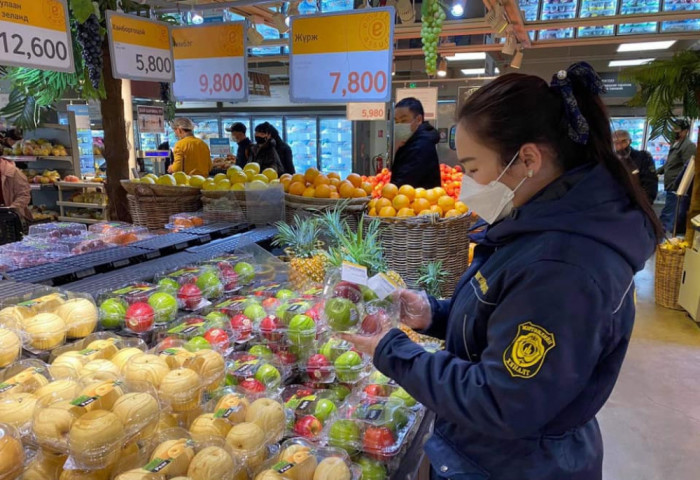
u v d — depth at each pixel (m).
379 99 2.54
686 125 6.07
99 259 1.78
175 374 1.05
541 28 4.73
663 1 4.36
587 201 0.84
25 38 1.96
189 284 1.58
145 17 2.79
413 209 2.26
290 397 1.27
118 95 2.80
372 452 1.12
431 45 2.68
